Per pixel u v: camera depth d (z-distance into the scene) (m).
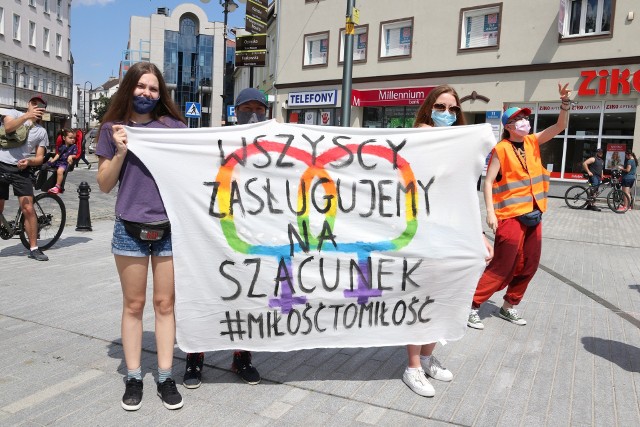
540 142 4.71
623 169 15.33
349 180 3.46
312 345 3.48
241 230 3.33
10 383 3.43
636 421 3.14
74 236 8.67
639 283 6.64
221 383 3.53
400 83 20.92
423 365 3.74
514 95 18.30
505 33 18.30
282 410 3.19
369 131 3.49
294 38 24.55
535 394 3.48
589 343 4.44
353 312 3.50
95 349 4.02
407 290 3.54
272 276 3.38
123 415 3.07
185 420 3.04
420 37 20.23
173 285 3.28
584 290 6.22
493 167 4.66
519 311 5.34
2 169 6.55
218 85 68.12
